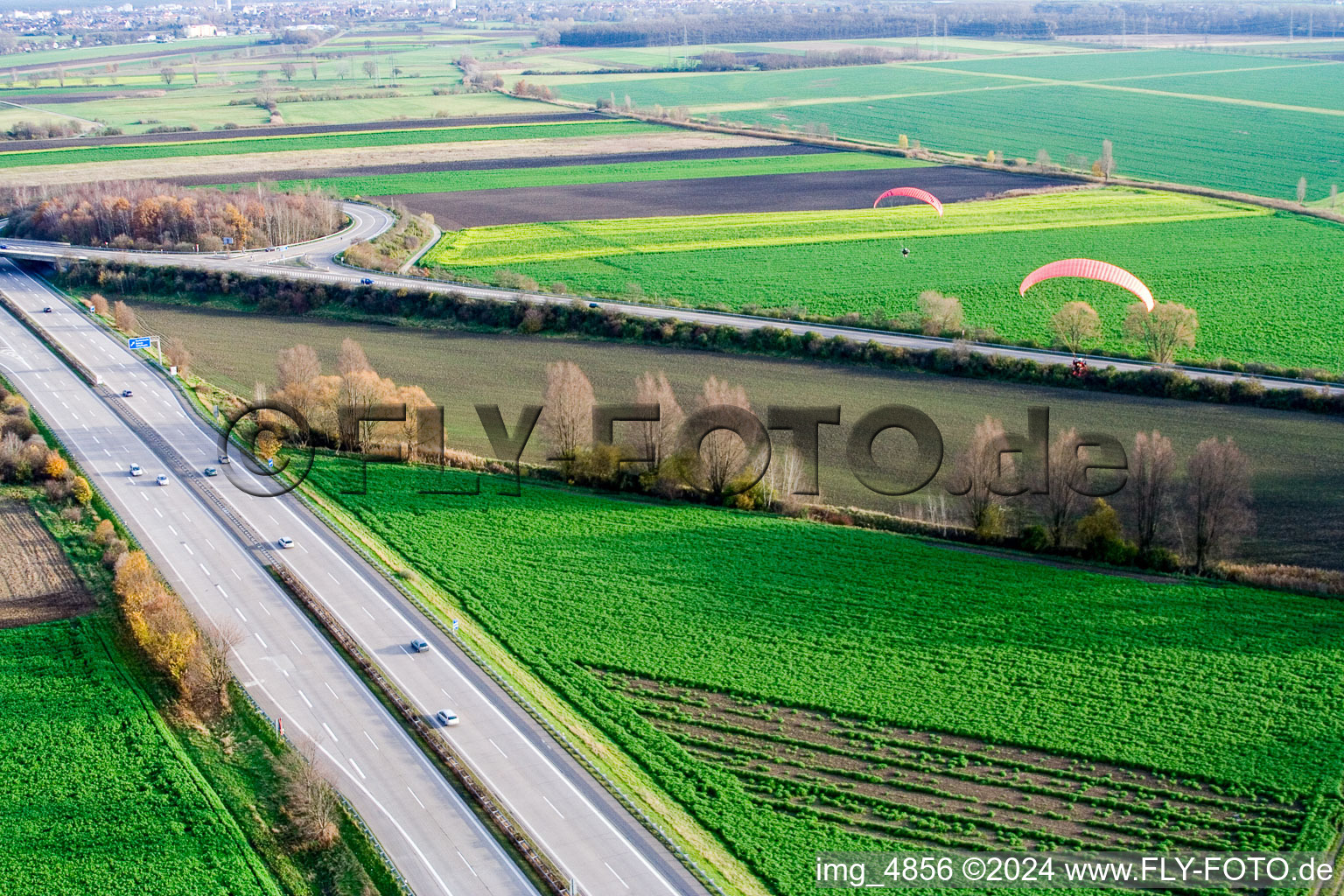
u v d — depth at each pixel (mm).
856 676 98125
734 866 77938
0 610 106688
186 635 96500
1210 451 113875
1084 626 105000
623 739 90312
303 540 119500
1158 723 92125
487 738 89938
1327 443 139875
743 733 91562
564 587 111188
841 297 199125
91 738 89750
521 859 77938
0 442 135375
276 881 77188
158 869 77562
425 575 113500
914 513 125688
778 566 114938
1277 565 114688
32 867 77500
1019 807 83812
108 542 116938
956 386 159000
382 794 83938
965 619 106062
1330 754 88625
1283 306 193375
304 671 97938
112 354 173125
